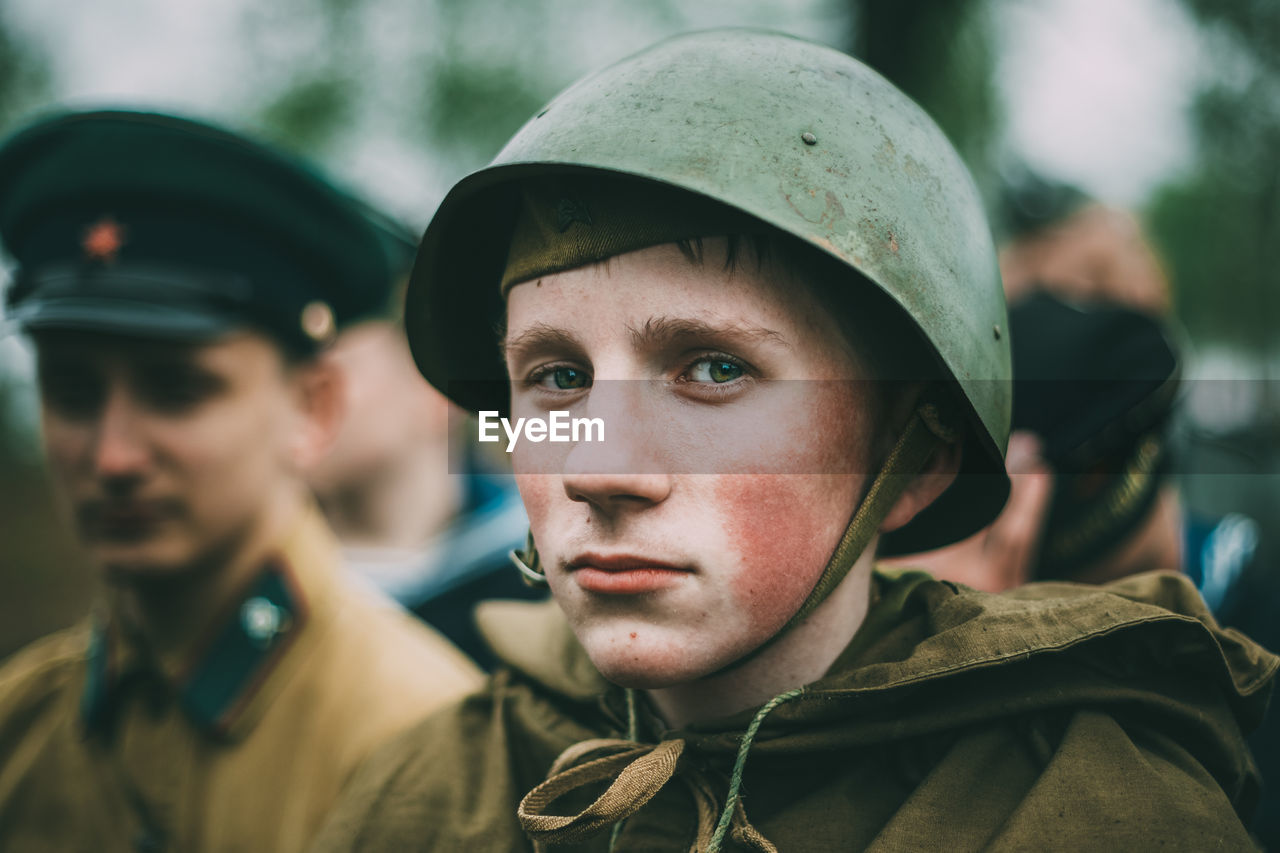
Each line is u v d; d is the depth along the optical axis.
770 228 0.65
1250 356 3.22
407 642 1.31
